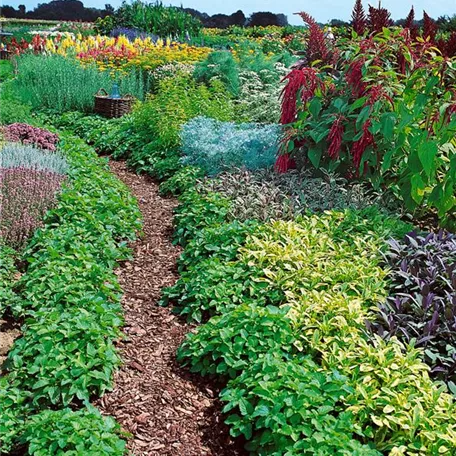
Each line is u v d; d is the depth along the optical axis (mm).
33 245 5395
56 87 13086
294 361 3602
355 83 6070
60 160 7688
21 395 3426
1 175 6441
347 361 3604
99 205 6387
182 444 3482
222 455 3426
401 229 5324
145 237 6520
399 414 3158
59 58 14266
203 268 5125
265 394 3322
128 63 14773
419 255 4668
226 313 4273
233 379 3795
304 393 3254
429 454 2939
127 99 12328
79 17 50750
